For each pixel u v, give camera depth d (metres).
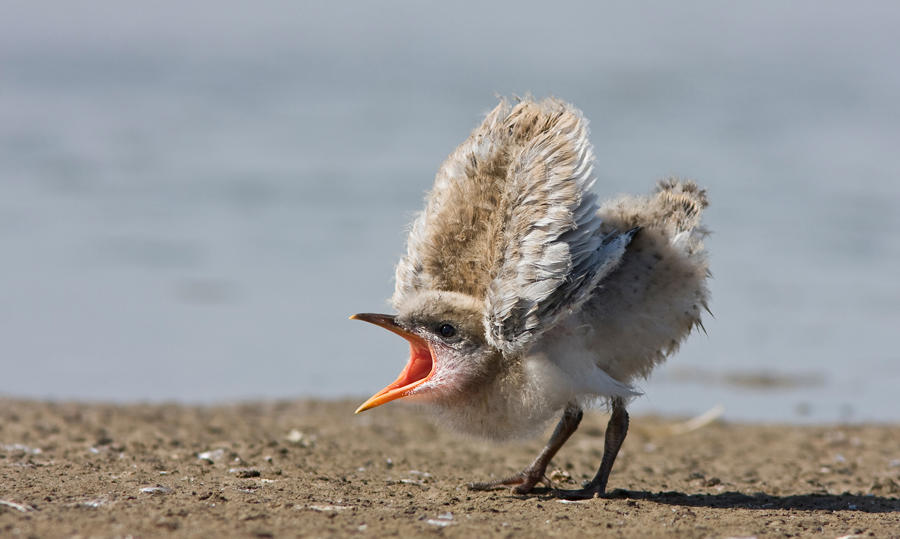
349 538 5.48
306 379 13.53
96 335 15.33
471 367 6.94
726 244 20.67
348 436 10.17
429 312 6.96
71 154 28.42
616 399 7.07
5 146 29.11
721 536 5.81
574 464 9.24
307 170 27.16
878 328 16.08
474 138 7.32
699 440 10.72
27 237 20.80
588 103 40.50
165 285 18.14
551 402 6.77
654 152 29.59
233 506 6.11
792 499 7.43
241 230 21.78
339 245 20.78
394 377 13.77
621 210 7.18
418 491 7.29
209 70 51.22
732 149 30.14
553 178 6.60
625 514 6.45
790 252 20.19
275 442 9.45
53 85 43.09
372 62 57.34
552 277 6.41
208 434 9.90
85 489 6.54
